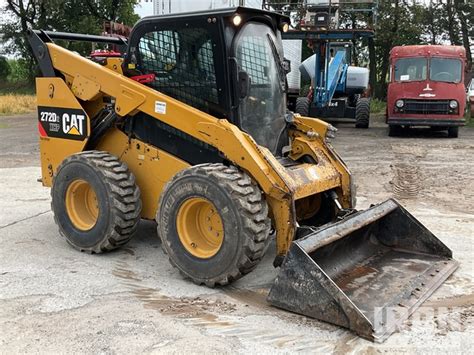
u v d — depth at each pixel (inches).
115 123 205.2
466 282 178.5
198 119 176.4
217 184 161.9
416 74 573.3
